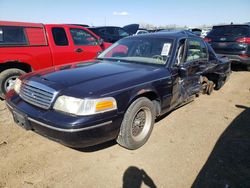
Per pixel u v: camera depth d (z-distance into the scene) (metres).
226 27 9.11
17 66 5.54
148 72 3.48
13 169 2.90
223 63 6.14
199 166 3.10
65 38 6.18
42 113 2.76
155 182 2.78
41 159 3.12
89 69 3.47
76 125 2.55
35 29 5.66
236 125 4.36
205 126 4.27
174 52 3.97
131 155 3.27
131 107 3.12
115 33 11.84
